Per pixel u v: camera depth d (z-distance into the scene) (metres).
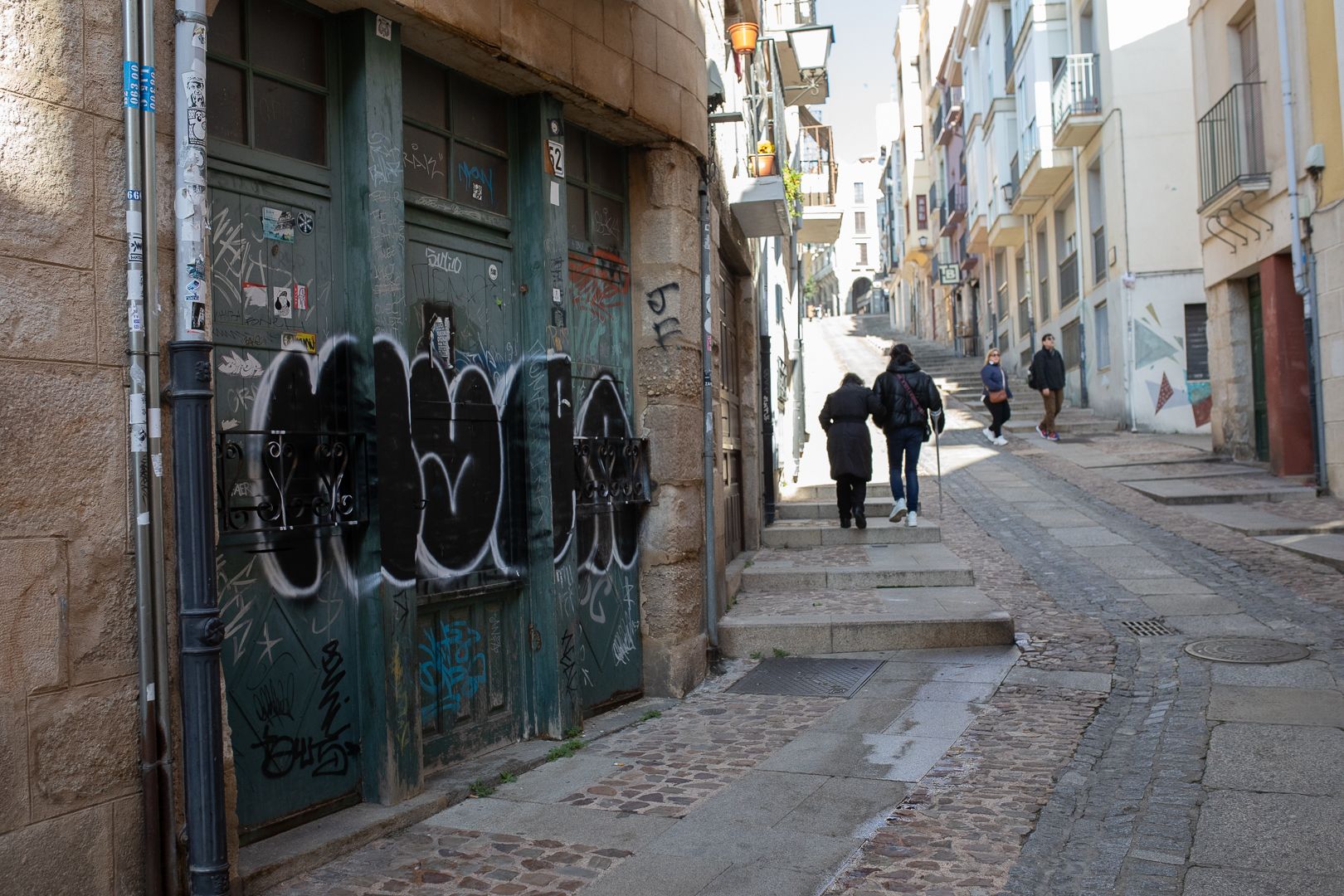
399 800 4.34
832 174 17.88
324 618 4.22
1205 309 19.34
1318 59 12.34
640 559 6.48
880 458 16.66
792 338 16.58
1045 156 22.66
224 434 3.80
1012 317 29.44
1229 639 7.07
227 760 3.48
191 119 3.35
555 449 5.45
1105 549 10.55
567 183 5.95
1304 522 10.92
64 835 3.05
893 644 7.27
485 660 5.20
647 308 6.50
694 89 6.68
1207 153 15.57
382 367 4.32
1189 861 3.66
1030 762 4.83
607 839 4.07
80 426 3.12
